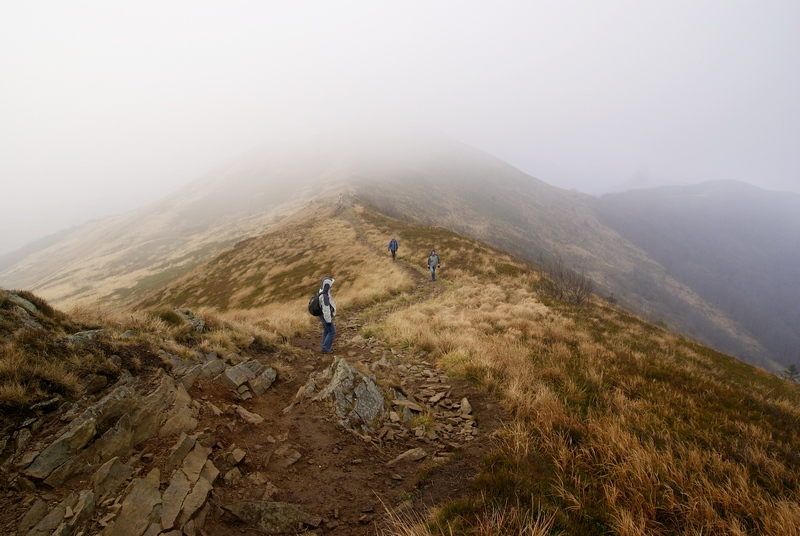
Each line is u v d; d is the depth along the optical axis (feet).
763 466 12.93
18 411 10.56
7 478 9.06
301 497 11.96
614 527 9.64
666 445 13.57
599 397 18.78
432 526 9.80
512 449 13.61
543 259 405.59
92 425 11.06
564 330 34.22
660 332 48.93
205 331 25.17
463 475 12.70
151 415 13.12
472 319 38.81
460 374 23.47
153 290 191.42
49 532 8.31
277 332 33.12
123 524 9.10
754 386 27.99
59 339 14.19
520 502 10.55
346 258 101.14
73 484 9.71
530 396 18.30
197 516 10.15
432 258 69.97
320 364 26.66
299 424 16.61
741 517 10.09
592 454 13.29
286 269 112.47
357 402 18.21
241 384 18.99
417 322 38.19
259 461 13.47
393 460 14.33
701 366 31.30
